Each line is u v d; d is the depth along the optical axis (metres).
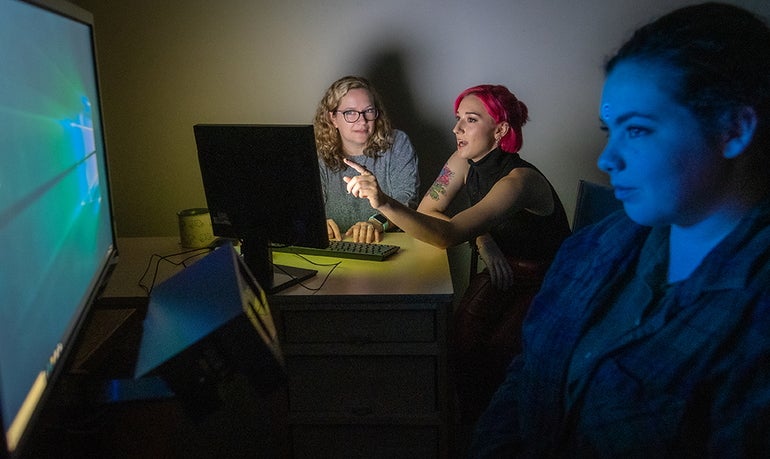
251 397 2.23
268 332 1.01
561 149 2.64
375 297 1.75
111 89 2.60
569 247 0.89
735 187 0.66
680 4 2.47
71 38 1.35
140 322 1.52
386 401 1.85
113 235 1.69
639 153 0.66
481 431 0.94
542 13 2.52
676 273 0.73
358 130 2.36
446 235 1.94
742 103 0.62
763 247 0.64
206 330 0.90
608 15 2.51
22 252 0.89
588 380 0.75
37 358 0.93
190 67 2.59
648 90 0.65
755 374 0.62
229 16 2.54
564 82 2.58
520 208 2.07
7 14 0.93
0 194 0.82
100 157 1.58
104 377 1.20
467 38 2.55
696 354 0.66
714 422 0.63
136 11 2.53
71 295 1.17
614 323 0.76
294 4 2.53
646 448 0.67
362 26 2.55
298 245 1.80
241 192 1.80
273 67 2.59
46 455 1.10
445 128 2.64
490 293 2.10
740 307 0.64
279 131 1.68
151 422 1.19
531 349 0.86
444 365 1.81
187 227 2.17
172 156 2.67
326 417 1.87
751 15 0.65
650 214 0.68
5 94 0.88
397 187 2.45
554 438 0.79
